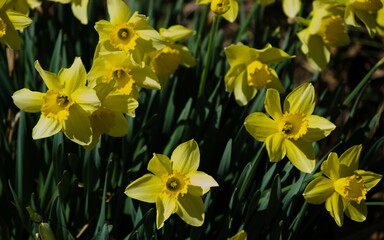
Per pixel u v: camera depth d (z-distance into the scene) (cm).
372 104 269
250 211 221
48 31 235
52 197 221
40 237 219
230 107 233
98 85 217
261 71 225
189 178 218
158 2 245
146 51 222
